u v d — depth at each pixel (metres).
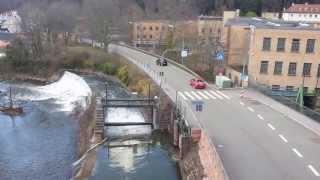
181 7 159.38
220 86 59.47
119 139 49.59
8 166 42.78
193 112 45.44
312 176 28.17
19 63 100.81
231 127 39.62
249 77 59.56
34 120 59.97
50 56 103.50
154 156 44.59
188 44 92.62
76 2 156.38
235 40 68.19
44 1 156.00
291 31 57.91
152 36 129.75
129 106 54.06
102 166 41.78
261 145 34.41
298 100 54.97
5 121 59.59
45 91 80.94
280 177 27.86
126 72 82.69
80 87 81.12
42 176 40.09
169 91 56.53
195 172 35.28
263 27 58.88
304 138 36.47
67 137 52.19
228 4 145.00
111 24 127.12
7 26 163.88
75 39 127.50
